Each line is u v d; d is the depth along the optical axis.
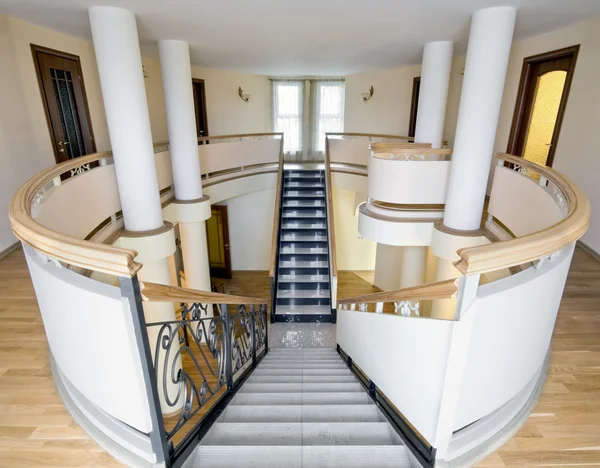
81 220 3.39
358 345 2.86
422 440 1.73
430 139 5.34
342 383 2.79
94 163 5.75
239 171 7.98
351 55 6.17
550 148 4.75
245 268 10.20
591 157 4.05
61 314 1.50
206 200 5.42
